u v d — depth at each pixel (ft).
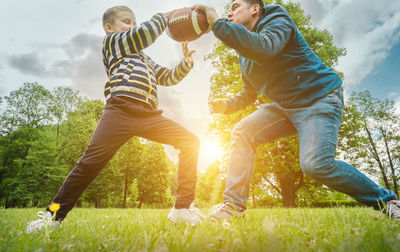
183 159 7.00
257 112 8.39
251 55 6.19
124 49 7.17
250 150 7.98
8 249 3.10
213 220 6.14
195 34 8.60
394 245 2.79
